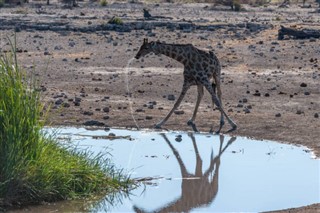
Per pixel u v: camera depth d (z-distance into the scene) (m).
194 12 123.69
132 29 92.06
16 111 28.27
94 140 38.50
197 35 85.56
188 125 41.97
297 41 78.12
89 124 41.91
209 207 28.06
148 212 27.38
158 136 39.84
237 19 109.50
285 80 55.94
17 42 77.19
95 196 29.02
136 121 42.81
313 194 29.48
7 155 27.56
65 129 40.69
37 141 28.45
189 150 37.00
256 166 34.09
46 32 87.25
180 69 60.91
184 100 48.81
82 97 49.19
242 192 29.97
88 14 115.81
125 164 33.97
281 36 81.31
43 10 123.12
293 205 28.06
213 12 124.88
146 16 108.81
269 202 28.44
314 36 81.38
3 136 28.06
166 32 89.12
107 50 72.19
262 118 43.44
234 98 49.38
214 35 85.56
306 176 32.28
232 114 44.41
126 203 28.41
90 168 29.88
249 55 68.50
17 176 27.36
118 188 30.16
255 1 152.00
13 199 27.23
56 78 56.03
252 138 39.53
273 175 32.41
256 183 31.20
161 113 44.72
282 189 30.28
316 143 38.28
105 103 47.41
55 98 48.53
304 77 57.28
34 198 27.64
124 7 134.00
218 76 41.44
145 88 52.38
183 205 28.23
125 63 63.72
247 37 83.31
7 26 92.19
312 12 129.00
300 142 38.56
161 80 55.53
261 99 49.12
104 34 85.81
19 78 29.27
